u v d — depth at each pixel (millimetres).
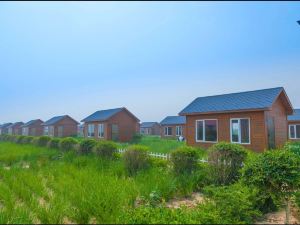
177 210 5320
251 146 16812
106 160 13445
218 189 6203
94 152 15289
